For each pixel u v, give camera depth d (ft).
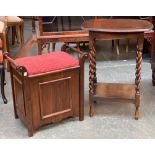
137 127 7.75
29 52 13.56
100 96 8.06
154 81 10.12
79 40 11.50
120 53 13.79
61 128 7.77
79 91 7.75
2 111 8.72
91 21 8.33
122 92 8.41
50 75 7.10
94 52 7.78
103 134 7.48
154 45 11.59
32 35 15.19
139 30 7.09
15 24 13.69
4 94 9.38
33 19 12.65
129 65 12.23
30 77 6.84
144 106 8.86
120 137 7.35
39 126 7.52
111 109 8.71
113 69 11.78
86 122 8.03
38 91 7.11
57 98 7.46
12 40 15.12
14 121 8.16
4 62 8.71
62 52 8.02
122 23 7.96
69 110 7.80
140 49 7.45
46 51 14.07
